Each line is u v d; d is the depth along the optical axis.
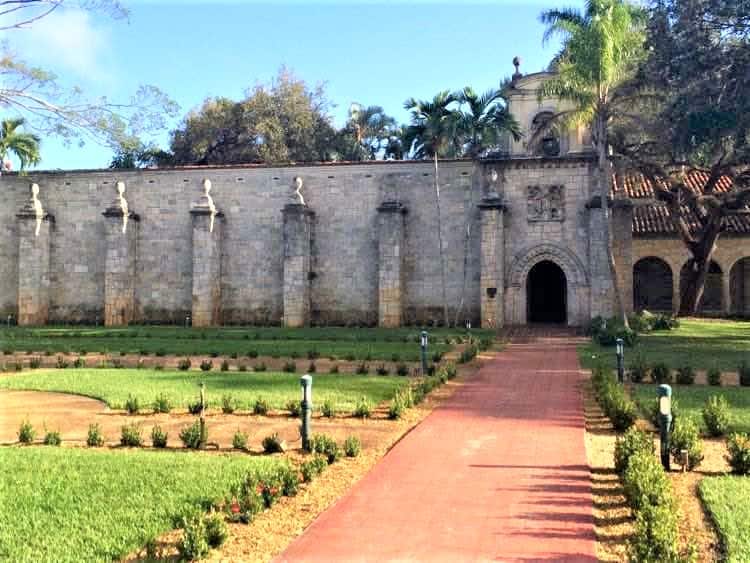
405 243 40.12
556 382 20.31
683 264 46.94
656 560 6.90
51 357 27.28
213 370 23.08
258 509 9.29
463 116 37.69
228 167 42.28
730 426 14.14
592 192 37.75
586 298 37.56
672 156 40.84
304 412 12.87
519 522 8.80
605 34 30.73
